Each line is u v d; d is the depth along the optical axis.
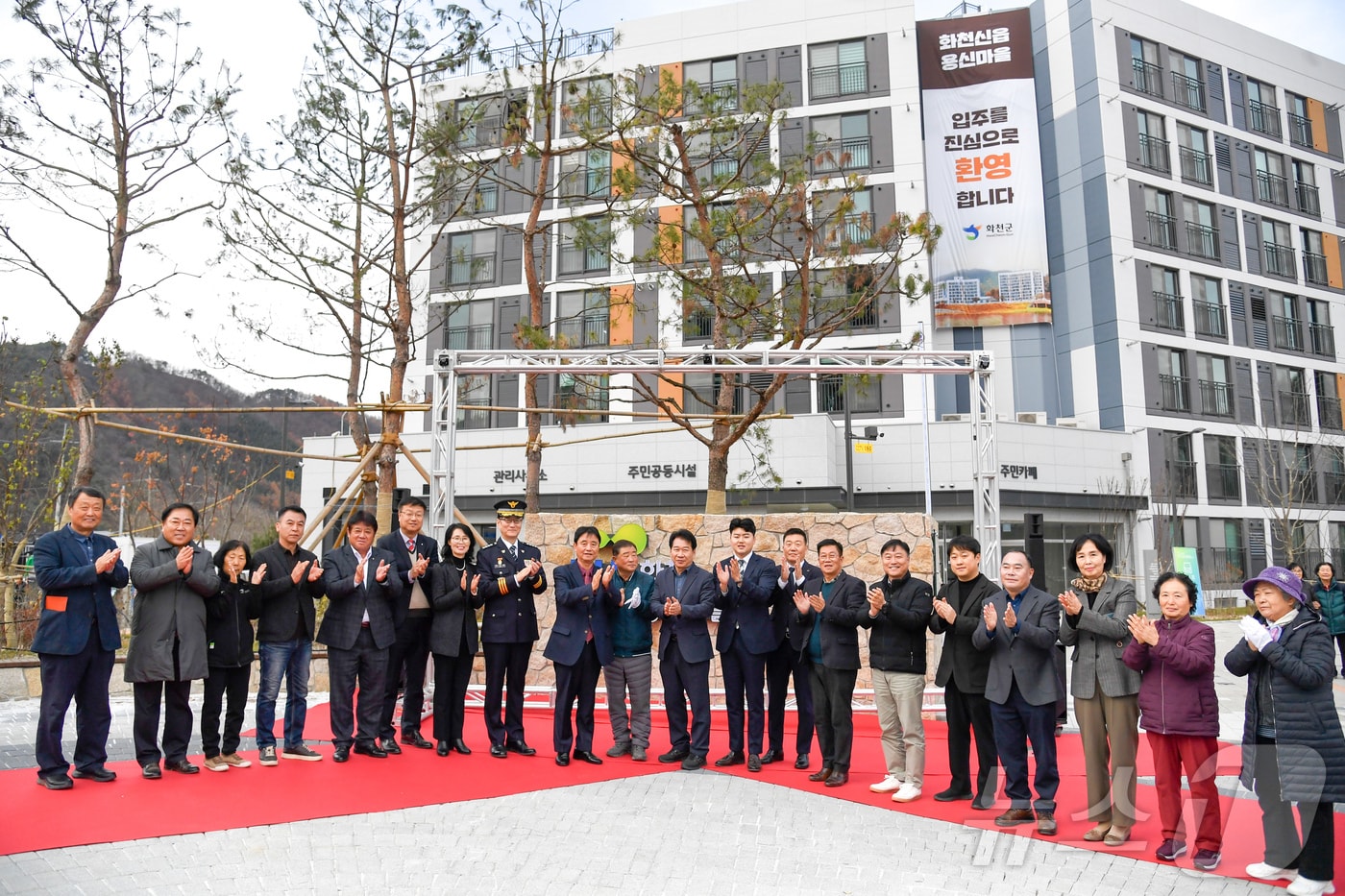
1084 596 5.41
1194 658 4.71
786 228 12.65
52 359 13.82
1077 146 27.47
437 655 7.07
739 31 26.83
